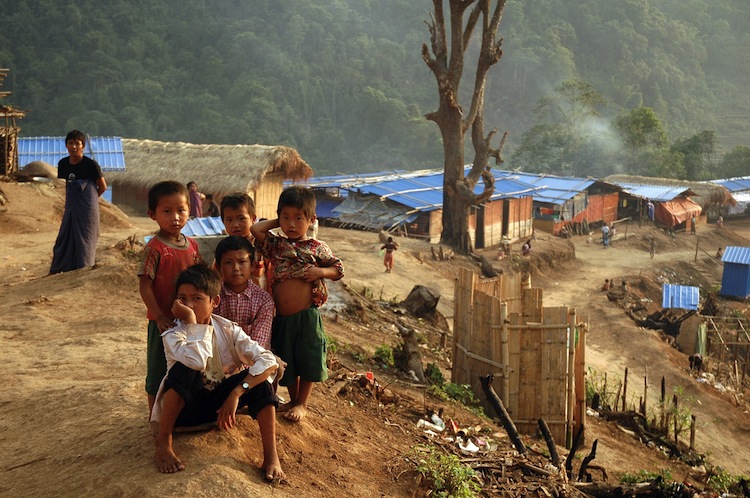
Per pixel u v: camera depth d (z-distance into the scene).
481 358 11.05
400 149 111.94
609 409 14.67
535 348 10.77
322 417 6.16
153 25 132.12
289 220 5.07
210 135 106.88
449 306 24.20
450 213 34.44
